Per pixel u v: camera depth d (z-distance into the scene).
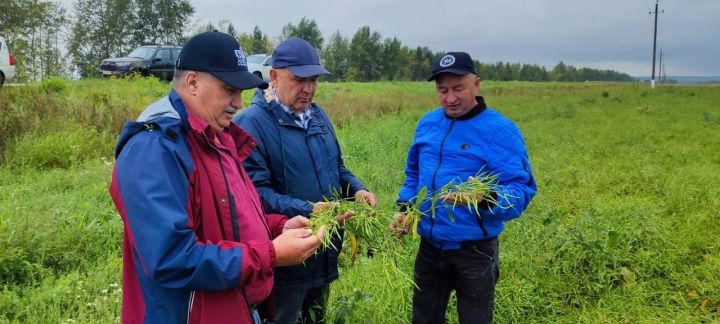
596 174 7.99
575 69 136.12
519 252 4.77
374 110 16.89
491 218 2.88
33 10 30.94
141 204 1.70
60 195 6.25
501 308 3.94
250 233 2.00
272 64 2.79
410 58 83.81
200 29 25.25
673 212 6.21
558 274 4.47
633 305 4.02
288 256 1.91
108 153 8.83
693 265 4.71
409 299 3.78
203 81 1.88
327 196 2.96
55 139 8.41
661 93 30.66
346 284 3.99
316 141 2.93
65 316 3.75
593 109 20.14
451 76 2.84
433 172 3.00
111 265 4.54
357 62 74.00
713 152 9.90
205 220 1.87
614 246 4.71
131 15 49.28
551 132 13.32
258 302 2.13
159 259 1.68
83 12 47.47
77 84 15.32
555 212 5.93
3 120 8.79
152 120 1.82
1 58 14.99
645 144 10.93
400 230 2.84
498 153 2.86
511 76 110.44
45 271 4.42
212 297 1.88
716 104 21.92
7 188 6.56
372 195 2.97
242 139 2.23
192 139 1.88
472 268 2.97
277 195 2.70
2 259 4.23
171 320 1.84
